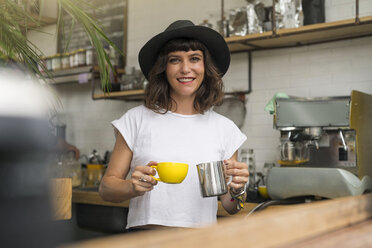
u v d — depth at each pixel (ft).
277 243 1.59
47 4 14.06
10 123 0.86
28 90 0.93
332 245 1.78
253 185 8.98
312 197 6.93
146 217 4.51
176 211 4.50
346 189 6.32
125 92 11.33
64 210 4.36
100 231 9.41
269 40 9.12
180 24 5.09
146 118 4.82
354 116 7.00
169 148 4.66
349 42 8.96
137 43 12.35
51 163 0.96
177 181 4.10
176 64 4.74
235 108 10.22
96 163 11.65
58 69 12.84
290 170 6.81
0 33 4.09
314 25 8.26
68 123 13.79
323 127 7.28
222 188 4.18
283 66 9.79
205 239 1.32
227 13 10.53
